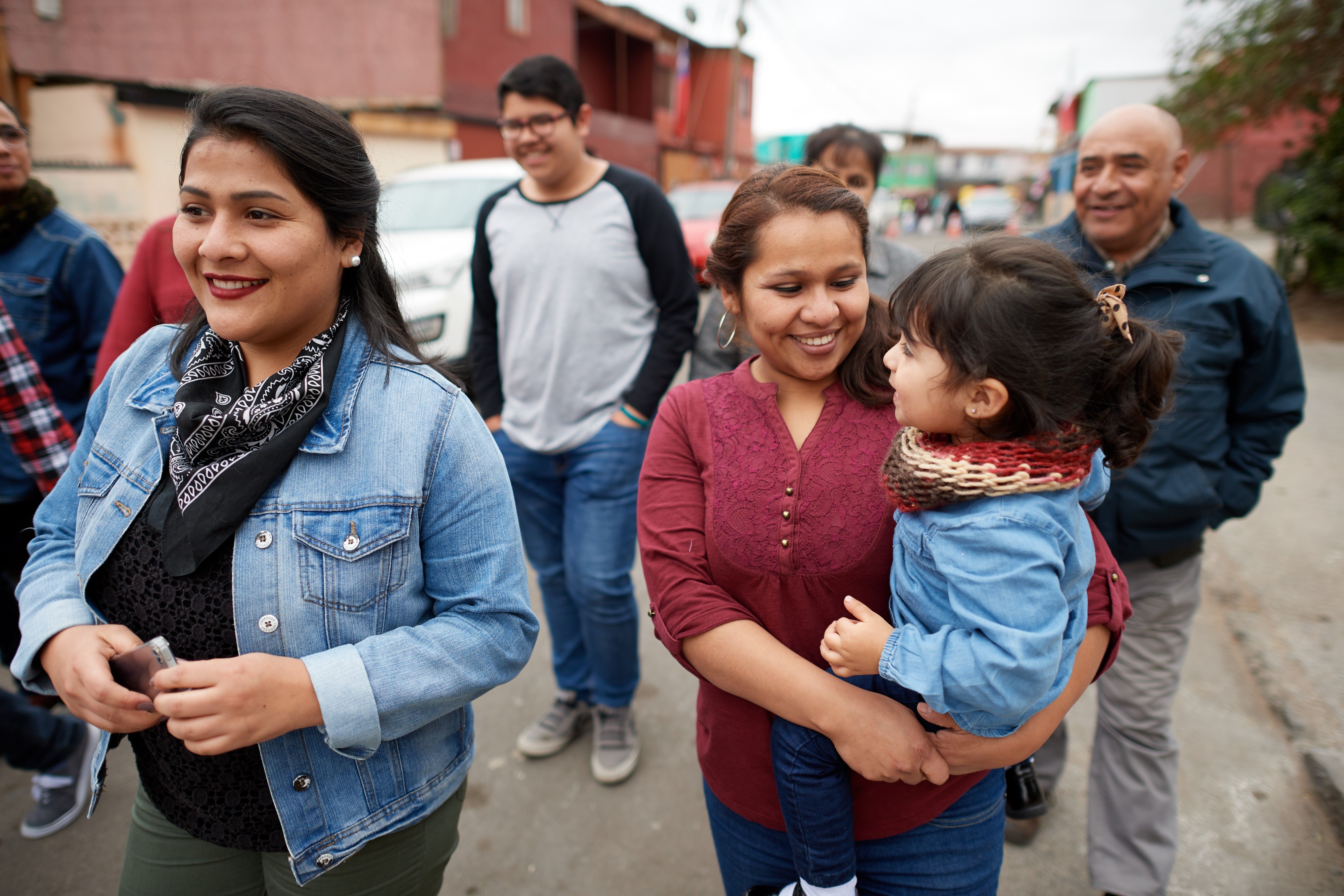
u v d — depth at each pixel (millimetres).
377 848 1210
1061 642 960
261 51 14594
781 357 1191
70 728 2275
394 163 13289
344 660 1056
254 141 1009
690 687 3023
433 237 5359
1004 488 964
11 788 2523
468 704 1251
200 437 1088
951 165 54875
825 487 1184
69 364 2469
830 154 2545
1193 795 2408
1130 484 1870
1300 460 4785
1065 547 992
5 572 2428
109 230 10672
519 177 6121
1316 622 3217
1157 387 1009
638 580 3992
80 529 1187
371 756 1110
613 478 2414
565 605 2633
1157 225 2045
